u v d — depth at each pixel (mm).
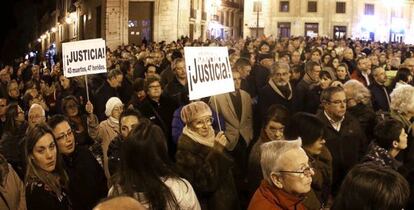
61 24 62250
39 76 16609
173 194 3686
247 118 7301
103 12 39469
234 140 7098
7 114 6770
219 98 7145
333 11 57844
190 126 4621
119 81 9266
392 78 10070
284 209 3668
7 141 6395
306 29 58156
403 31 59719
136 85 7738
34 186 4348
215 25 53344
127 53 18656
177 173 4055
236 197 4609
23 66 18875
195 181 4418
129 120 5273
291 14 57875
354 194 3150
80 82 10680
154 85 7422
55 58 33938
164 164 3746
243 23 61562
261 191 3795
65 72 9047
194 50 5777
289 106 7645
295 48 15938
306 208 4055
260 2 57906
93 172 5055
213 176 4434
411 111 6145
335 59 11500
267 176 3785
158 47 22031
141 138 3684
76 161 5016
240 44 20203
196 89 5770
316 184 4734
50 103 11984
